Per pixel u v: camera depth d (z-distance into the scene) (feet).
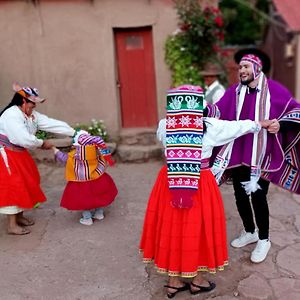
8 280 11.64
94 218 15.08
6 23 21.17
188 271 9.93
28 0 20.90
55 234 14.08
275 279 11.39
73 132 14.20
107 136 21.94
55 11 21.13
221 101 11.96
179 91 9.68
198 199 9.95
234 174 12.17
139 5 21.12
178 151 9.65
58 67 21.61
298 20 29.71
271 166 11.46
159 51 21.52
